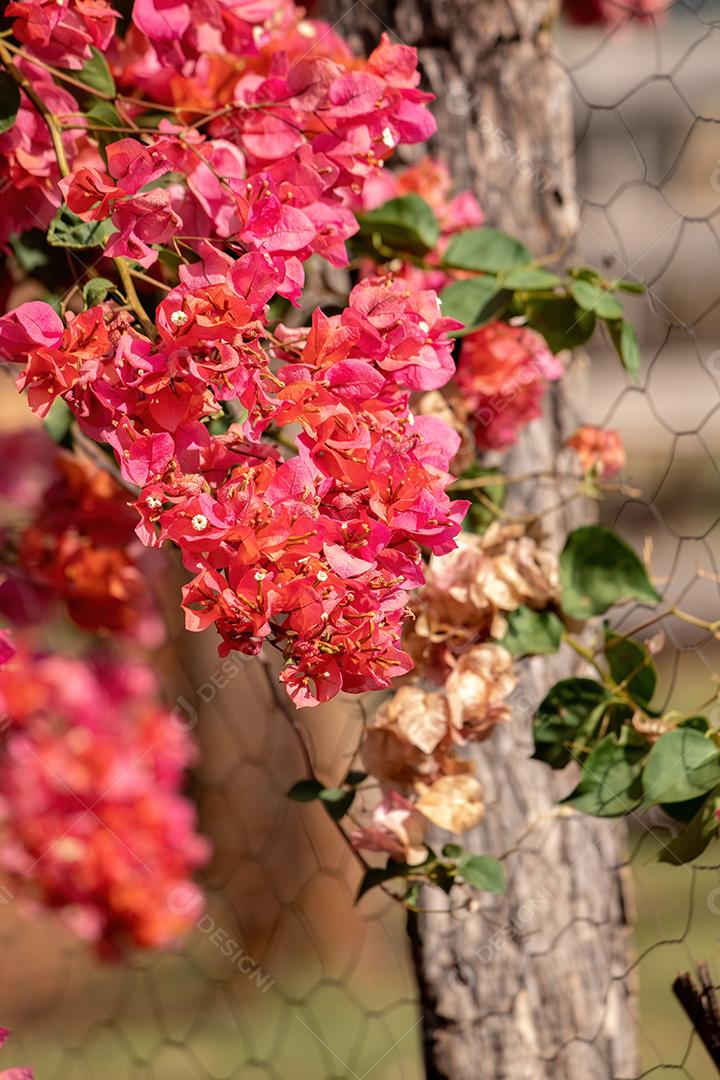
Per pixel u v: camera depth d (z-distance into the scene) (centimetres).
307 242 153
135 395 149
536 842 189
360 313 152
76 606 191
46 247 174
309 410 150
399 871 171
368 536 150
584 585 173
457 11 189
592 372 504
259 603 148
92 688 219
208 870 352
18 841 220
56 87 162
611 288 174
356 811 187
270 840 352
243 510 148
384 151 161
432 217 176
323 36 172
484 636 173
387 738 171
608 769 169
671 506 464
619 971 193
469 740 173
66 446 179
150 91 168
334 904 359
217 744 354
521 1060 188
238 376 149
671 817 168
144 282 168
